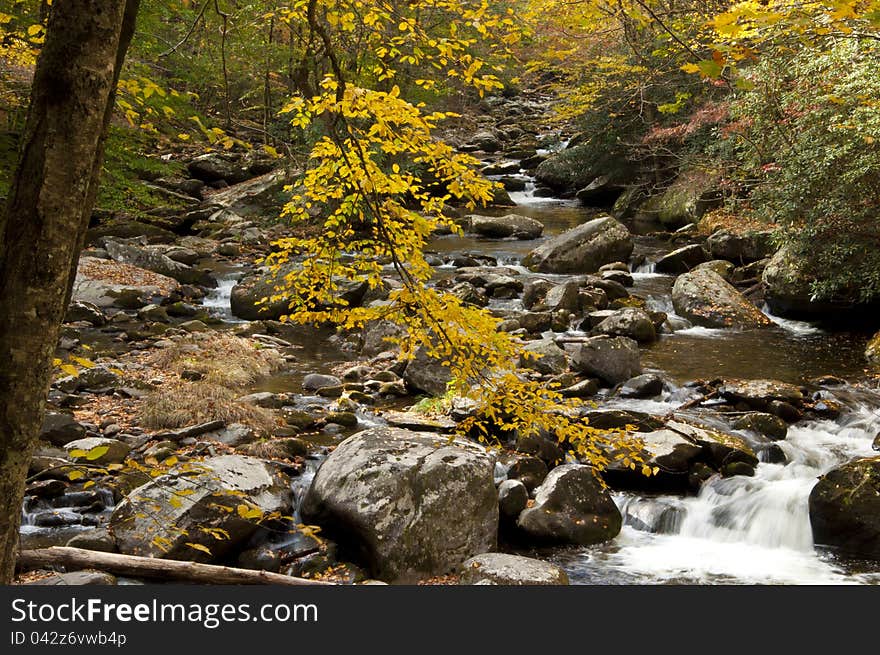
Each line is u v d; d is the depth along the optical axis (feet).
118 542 16.39
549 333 35.40
